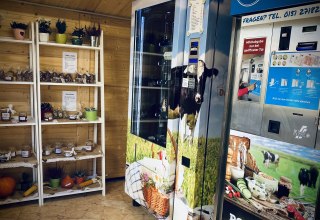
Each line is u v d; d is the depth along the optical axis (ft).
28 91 9.37
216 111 6.72
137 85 8.80
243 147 5.17
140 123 8.87
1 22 8.70
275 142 4.61
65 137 10.27
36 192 9.11
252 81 4.95
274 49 4.58
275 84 4.58
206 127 6.62
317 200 4.09
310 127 4.14
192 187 6.68
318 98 4.03
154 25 8.68
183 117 6.95
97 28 10.19
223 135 5.59
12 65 9.04
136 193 8.73
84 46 9.11
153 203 7.87
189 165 6.77
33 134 9.45
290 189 4.44
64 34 8.94
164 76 8.41
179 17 6.75
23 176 9.45
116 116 11.14
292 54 4.33
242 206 5.28
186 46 6.84
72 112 10.22
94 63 10.37
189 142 6.77
